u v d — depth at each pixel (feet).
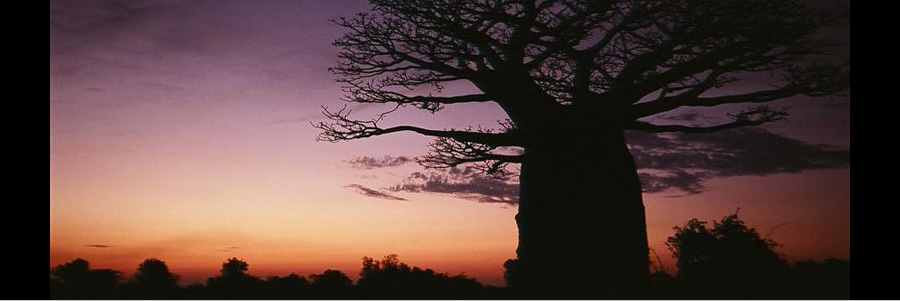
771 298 29.55
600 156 44.55
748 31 42.91
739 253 36.55
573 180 44.19
